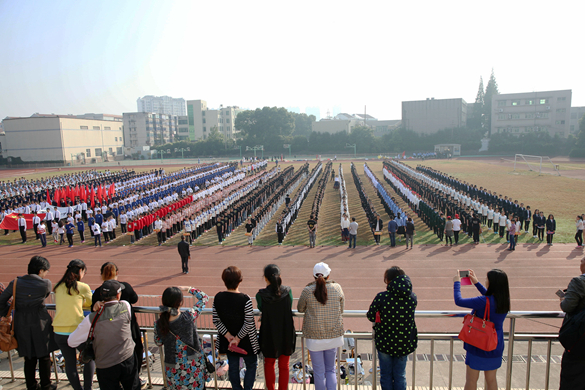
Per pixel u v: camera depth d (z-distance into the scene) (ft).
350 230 75.92
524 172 205.98
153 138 435.53
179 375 16.88
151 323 45.68
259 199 125.08
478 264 64.39
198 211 99.19
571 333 15.55
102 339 16.66
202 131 456.45
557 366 34.65
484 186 154.71
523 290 53.26
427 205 94.43
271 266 18.11
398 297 16.85
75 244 86.79
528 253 70.03
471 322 16.89
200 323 43.91
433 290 53.93
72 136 331.77
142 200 119.55
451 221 76.13
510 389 18.54
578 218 73.82
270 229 96.07
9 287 18.90
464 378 33.94
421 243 79.20
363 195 120.37
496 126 349.00
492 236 83.56
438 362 36.70
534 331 43.62
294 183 163.43
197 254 75.46
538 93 332.60
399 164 225.76
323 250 75.66
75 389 19.45
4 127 324.60
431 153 334.03
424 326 44.55
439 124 370.32
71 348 19.15
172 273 64.44
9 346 19.10
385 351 17.15
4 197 138.72
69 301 19.11
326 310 17.66
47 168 304.91
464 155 345.10
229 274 17.58
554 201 119.03
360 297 52.60
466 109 402.72
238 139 414.62
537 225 79.20
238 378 18.24
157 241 87.61
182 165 308.40
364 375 34.78
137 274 64.28
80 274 19.67
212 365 20.11
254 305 49.24
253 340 17.53
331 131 402.52
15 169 299.38
